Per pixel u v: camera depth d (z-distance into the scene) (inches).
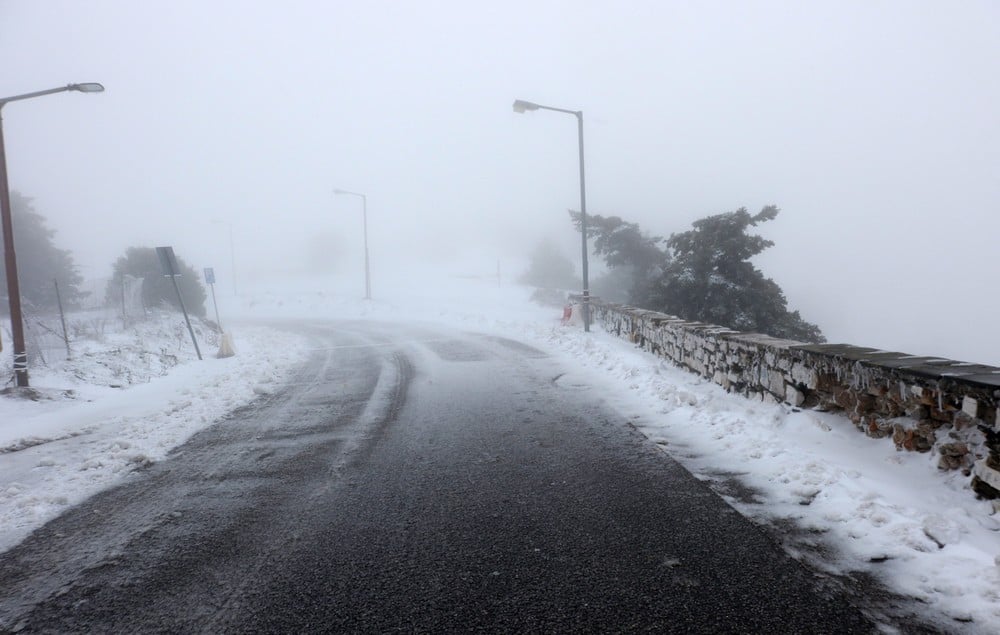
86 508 206.7
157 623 129.6
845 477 185.0
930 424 185.0
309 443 281.0
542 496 195.8
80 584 150.3
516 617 124.4
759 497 184.5
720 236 848.9
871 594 126.0
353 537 170.4
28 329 556.1
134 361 565.6
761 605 124.0
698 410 289.3
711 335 346.9
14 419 378.3
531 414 318.3
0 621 133.9
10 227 435.5
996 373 172.7
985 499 158.2
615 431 274.1
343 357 623.2
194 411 365.7
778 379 269.3
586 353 534.0
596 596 131.0
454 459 242.8
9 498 221.8
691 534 160.4
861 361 212.8
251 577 148.9
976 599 119.8
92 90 452.8
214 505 203.3
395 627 123.0
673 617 121.3
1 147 434.9
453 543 162.9
